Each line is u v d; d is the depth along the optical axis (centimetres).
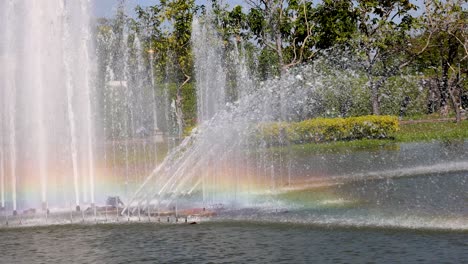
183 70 3450
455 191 1419
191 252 948
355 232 1020
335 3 3338
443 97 3772
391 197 1372
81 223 1202
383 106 3688
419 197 1355
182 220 1189
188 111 3769
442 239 945
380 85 3556
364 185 1584
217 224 1138
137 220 1215
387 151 2450
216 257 913
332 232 1028
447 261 831
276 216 1191
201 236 1050
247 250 944
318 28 3403
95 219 1240
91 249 995
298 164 2152
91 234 1102
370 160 2184
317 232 1034
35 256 964
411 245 918
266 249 944
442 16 3322
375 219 1117
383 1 3334
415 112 3825
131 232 1104
